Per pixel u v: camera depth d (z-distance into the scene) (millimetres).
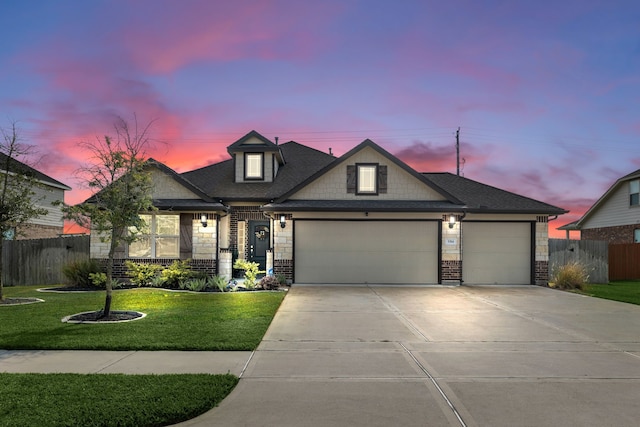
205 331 7871
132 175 9508
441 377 5500
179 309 10250
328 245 16156
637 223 24203
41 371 5574
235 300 11742
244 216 17984
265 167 19125
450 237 16125
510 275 16766
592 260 18312
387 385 5180
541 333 8203
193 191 15883
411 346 7141
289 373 5625
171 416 4156
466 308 11031
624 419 4238
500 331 8359
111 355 6395
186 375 5371
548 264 16984
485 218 16828
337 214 16141
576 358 6469
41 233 23969
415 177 16609
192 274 14688
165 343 6941
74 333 7629
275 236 16031
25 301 11461
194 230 15578
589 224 28578
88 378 5215
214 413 4344
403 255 16125
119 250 15531
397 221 16203
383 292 14031
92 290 13766
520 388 5105
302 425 4066
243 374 5562
